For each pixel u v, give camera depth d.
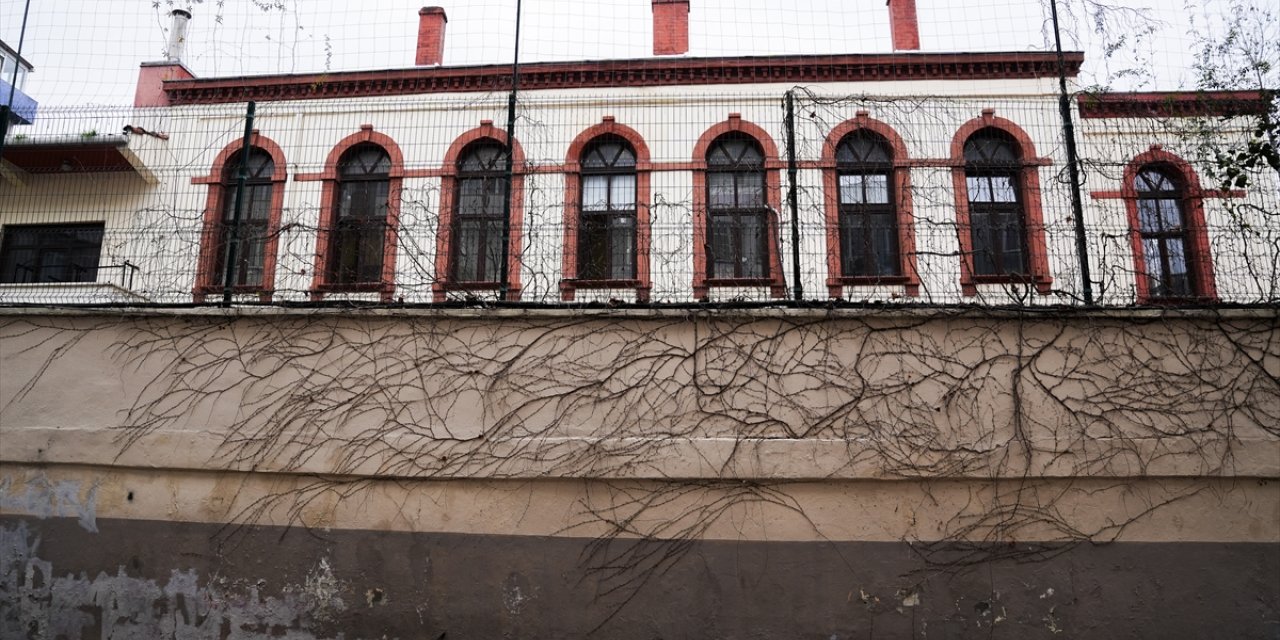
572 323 6.03
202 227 7.89
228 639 5.78
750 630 5.51
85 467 6.15
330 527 5.88
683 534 5.65
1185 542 5.55
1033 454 5.64
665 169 12.50
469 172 11.07
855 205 8.19
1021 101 8.54
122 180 8.61
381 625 5.69
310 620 5.75
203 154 9.90
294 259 7.74
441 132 12.95
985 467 5.62
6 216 8.45
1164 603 5.47
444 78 13.20
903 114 8.77
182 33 14.14
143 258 7.27
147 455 6.04
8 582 6.02
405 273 7.88
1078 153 6.97
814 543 5.61
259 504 5.95
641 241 7.52
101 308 6.34
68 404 6.23
